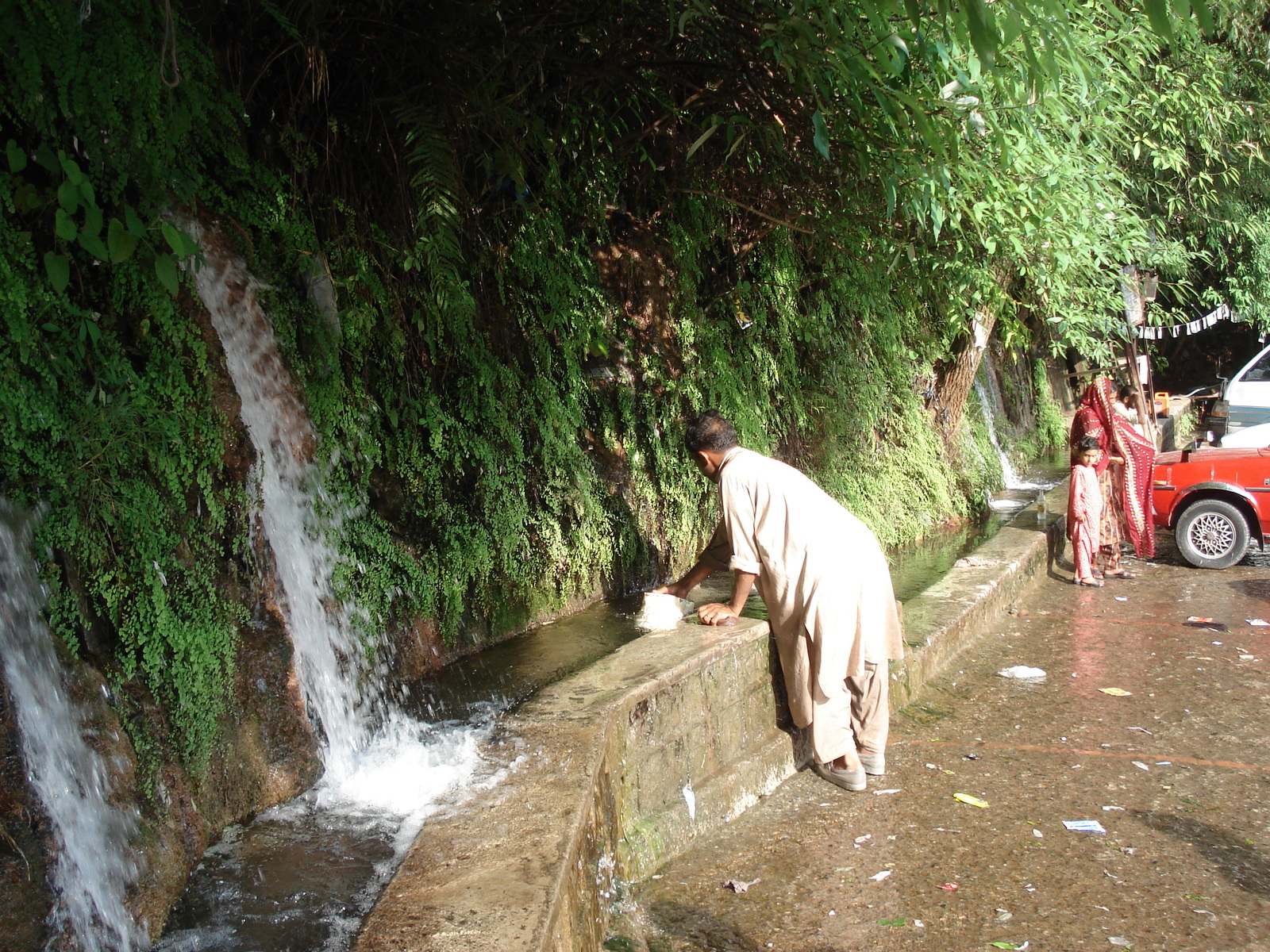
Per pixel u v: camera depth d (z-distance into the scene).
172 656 3.35
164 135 3.61
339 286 4.80
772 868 3.94
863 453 9.38
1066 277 7.60
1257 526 9.38
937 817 4.36
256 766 3.57
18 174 3.28
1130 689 6.01
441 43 4.56
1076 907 3.61
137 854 2.90
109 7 3.31
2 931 2.37
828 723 4.59
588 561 6.18
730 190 7.27
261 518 3.90
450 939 2.38
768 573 4.65
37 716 2.75
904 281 8.73
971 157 5.76
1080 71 4.34
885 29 4.01
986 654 6.79
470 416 5.44
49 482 3.11
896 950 3.37
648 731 4.02
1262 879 3.79
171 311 3.59
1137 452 9.48
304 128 4.79
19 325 3.00
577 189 6.50
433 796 3.46
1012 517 10.72
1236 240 15.34
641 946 3.38
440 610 5.14
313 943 2.75
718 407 7.34
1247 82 12.53
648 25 5.16
